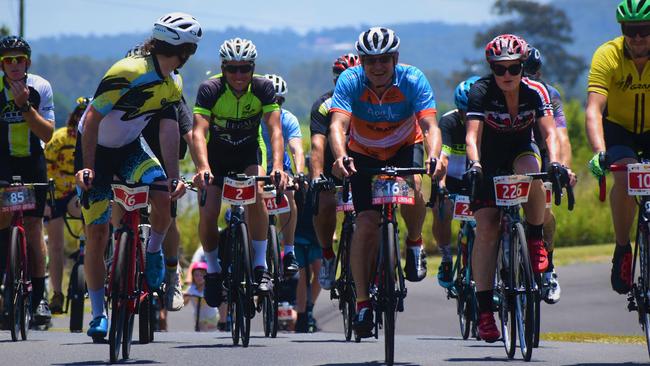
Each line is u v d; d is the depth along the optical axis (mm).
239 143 26875
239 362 21719
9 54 26625
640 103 21609
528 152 22969
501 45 21469
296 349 24594
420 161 23812
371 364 21453
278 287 29562
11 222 26547
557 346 25703
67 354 22719
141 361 21672
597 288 50688
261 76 26688
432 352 24094
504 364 21203
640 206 21078
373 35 21688
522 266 21672
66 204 35750
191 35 21391
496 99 22016
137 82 21500
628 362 21406
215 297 27438
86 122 21531
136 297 22031
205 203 26953
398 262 21156
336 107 22203
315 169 28703
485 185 22609
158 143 26719
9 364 21062
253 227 26953
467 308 30047
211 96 26094
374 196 20875
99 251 22469
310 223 38688
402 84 22469
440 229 31656
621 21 20938
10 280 25781
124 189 21172
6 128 27438
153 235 23578
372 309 21641
